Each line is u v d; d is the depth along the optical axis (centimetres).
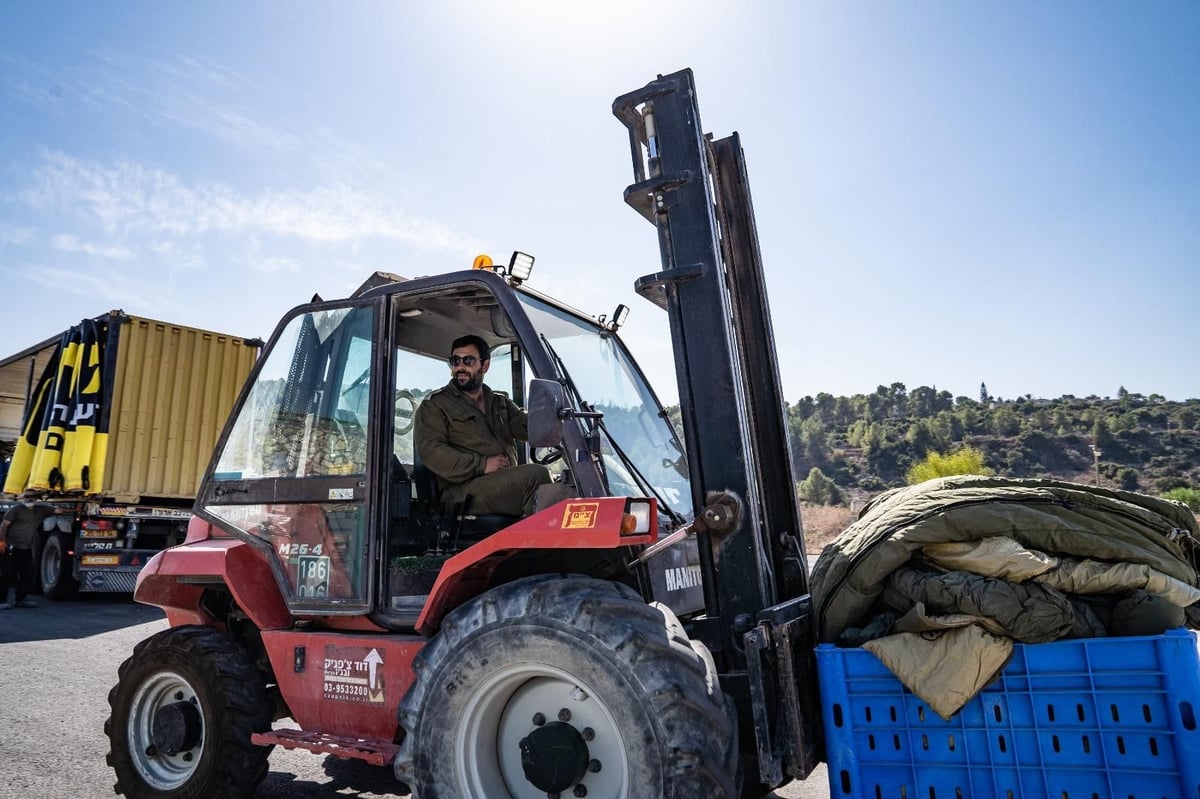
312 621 343
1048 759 217
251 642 382
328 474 336
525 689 269
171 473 1155
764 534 312
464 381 361
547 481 329
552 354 331
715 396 290
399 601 322
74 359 1112
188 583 374
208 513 365
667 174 305
